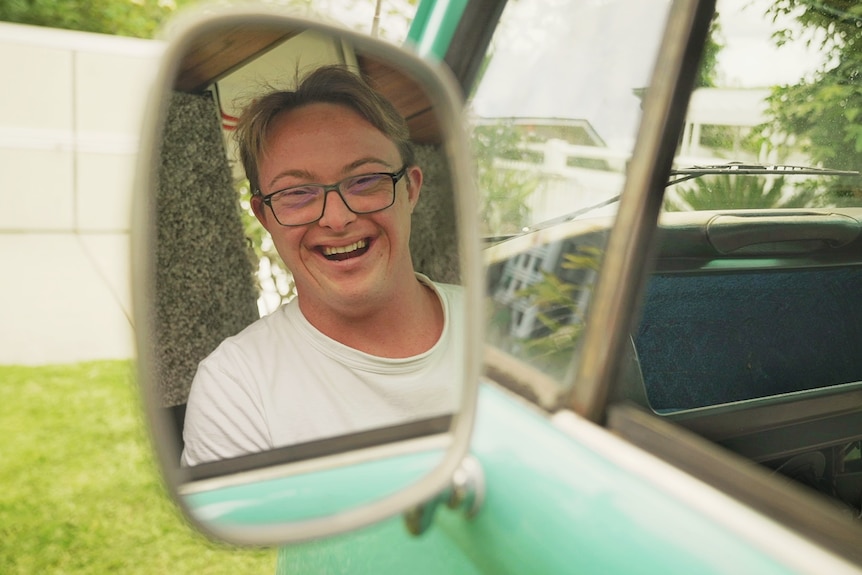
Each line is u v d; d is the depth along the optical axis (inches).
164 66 33.2
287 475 37.9
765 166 71.2
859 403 60.4
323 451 38.5
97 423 171.8
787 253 69.8
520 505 38.7
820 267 70.2
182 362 51.5
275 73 45.3
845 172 74.4
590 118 45.6
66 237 287.7
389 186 49.1
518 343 43.5
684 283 64.3
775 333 67.2
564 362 40.4
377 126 48.5
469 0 53.2
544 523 37.1
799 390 66.9
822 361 69.1
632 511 34.1
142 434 33.0
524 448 39.9
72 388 187.2
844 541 29.3
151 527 138.2
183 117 47.5
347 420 47.1
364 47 40.9
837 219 71.4
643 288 38.5
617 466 36.1
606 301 38.5
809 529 30.1
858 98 72.9
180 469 36.2
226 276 53.1
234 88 46.2
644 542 33.0
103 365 200.8
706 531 31.8
